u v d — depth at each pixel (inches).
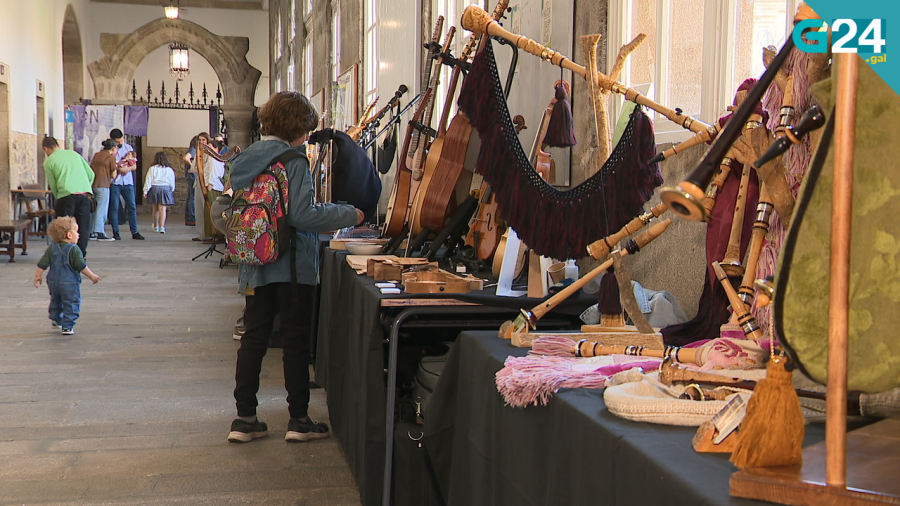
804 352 37.9
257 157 136.8
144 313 278.8
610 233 81.1
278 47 808.3
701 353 64.2
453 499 89.0
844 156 35.0
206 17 894.4
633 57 126.0
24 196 529.0
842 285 35.7
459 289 113.0
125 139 761.6
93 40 866.8
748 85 75.8
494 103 91.4
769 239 70.7
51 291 240.4
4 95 514.3
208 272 399.2
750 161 62.3
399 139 276.7
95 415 161.0
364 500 111.6
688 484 42.0
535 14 155.0
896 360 38.5
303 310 145.1
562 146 105.3
